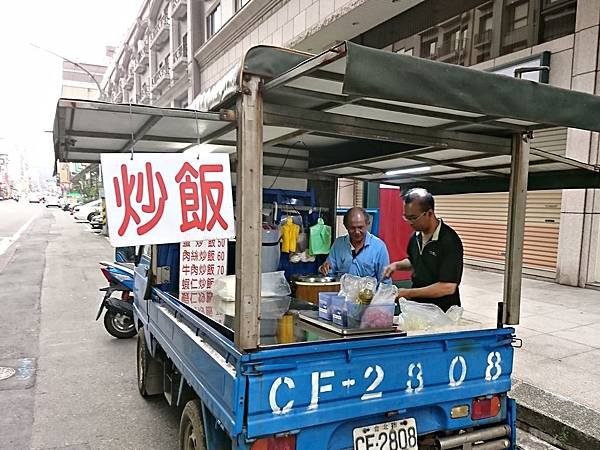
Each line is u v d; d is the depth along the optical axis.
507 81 1.83
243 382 1.87
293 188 4.40
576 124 2.01
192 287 3.71
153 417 3.89
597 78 7.59
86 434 3.59
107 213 1.96
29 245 17.56
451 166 3.33
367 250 3.82
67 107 1.93
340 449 2.10
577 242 8.07
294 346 2.01
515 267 2.62
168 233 2.06
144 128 2.44
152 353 3.79
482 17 9.45
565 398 3.80
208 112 2.11
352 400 2.08
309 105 2.14
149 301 3.88
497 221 9.97
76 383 4.61
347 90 1.53
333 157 3.84
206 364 2.30
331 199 4.61
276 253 4.22
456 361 2.36
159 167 2.06
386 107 2.12
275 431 1.91
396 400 2.18
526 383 4.08
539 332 5.54
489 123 2.35
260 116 1.95
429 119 2.30
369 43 12.09
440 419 2.36
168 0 26.09
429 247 3.06
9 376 4.75
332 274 3.95
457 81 1.72
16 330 6.46
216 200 2.15
